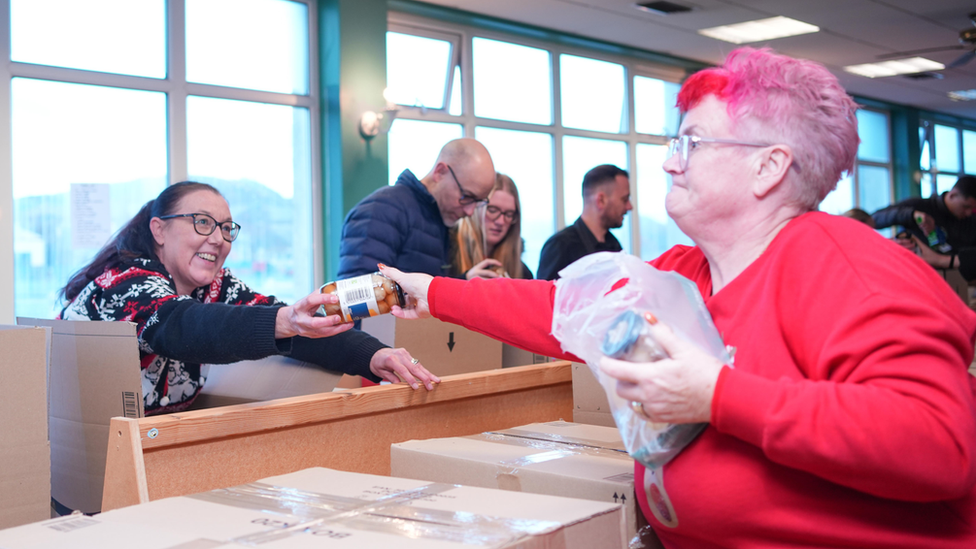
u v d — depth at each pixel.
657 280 0.77
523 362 1.92
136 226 1.61
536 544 0.66
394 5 5.21
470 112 5.79
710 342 0.74
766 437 0.64
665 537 0.86
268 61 4.82
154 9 4.29
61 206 3.98
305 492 0.82
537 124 6.25
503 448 1.10
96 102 4.09
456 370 1.69
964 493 0.65
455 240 4.10
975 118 11.36
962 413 0.62
